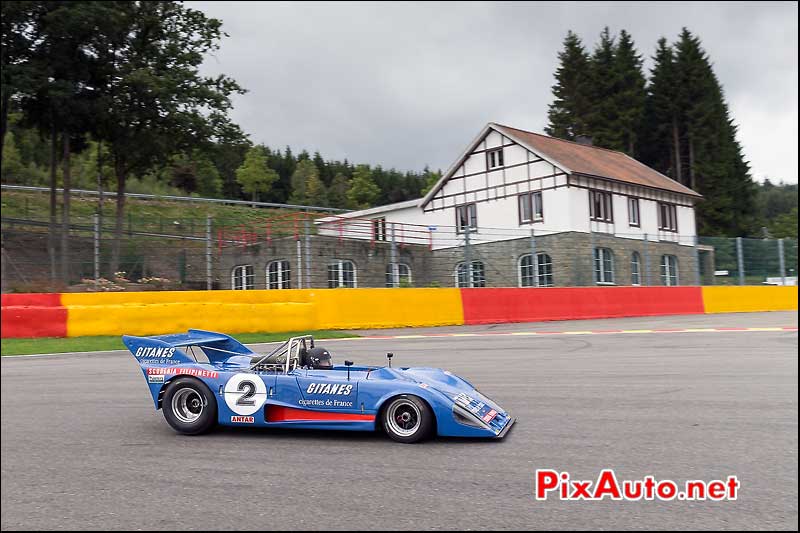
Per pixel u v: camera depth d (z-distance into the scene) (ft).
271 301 66.08
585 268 103.50
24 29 100.17
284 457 20.34
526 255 107.76
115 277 85.87
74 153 120.26
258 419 22.77
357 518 15.11
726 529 14.42
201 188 281.33
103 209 157.07
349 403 22.08
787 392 30.12
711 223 194.59
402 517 15.14
